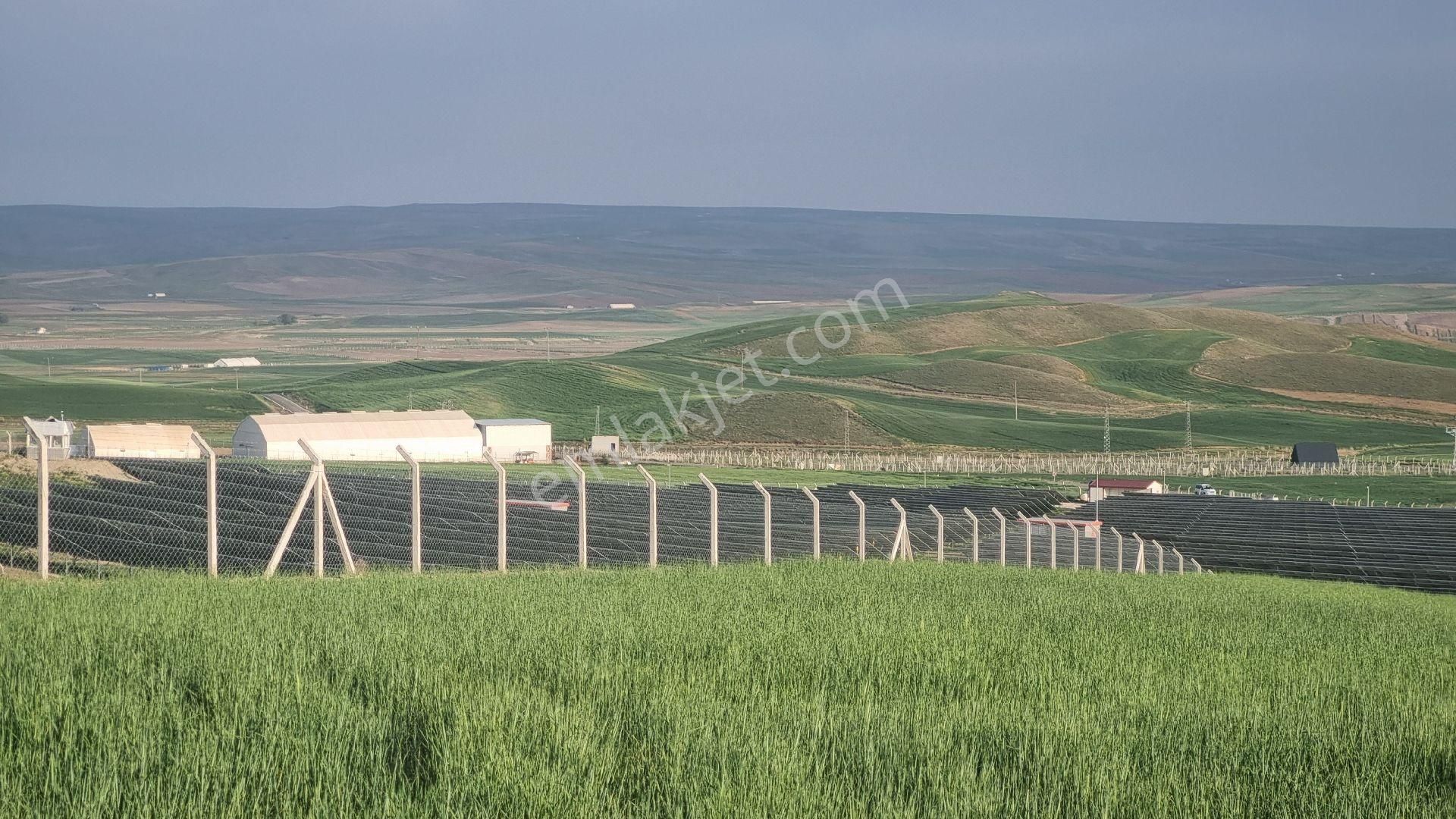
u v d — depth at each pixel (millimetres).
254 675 26953
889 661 34281
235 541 58875
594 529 78438
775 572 60750
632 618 39594
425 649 31562
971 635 40375
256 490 66875
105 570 51625
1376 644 49219
